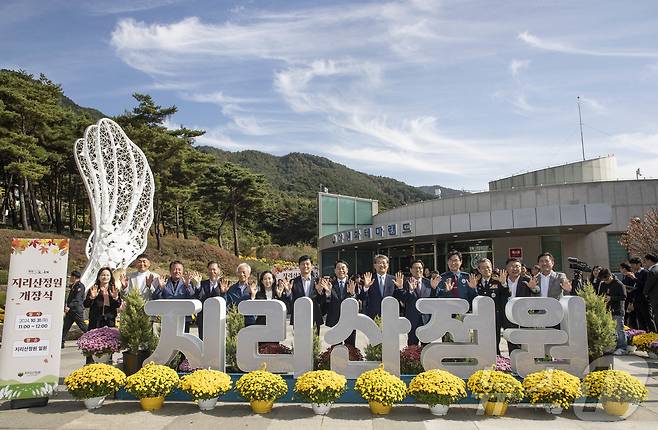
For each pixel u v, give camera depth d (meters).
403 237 24.31
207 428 5.32
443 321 6.53
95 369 6.17
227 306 8.00
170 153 38.75
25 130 36.28
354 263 33.09
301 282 8.15
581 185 21.97
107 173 14.72
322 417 5.71
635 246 18.05
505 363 6.74
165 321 6.75
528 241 23.23
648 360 9.10
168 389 6.06
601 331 6.67
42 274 6.51
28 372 6.27
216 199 53.91
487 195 24.31
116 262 14.16
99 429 5.31
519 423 5.44
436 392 5.68
